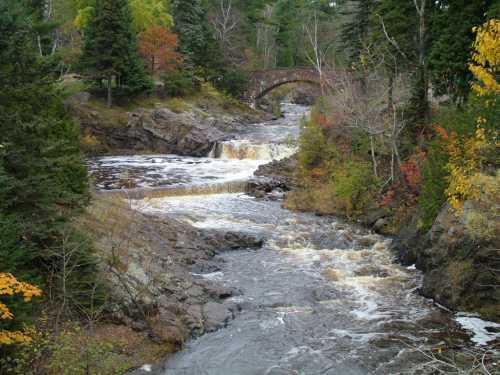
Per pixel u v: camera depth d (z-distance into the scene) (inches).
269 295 692.1
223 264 808.3
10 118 478.9
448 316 632.4
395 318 628.7
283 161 1520.7
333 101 1272.1
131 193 1183.6
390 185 1127.0
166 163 1692.9
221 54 2682.1
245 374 501.7
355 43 1918.1
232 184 1312.7
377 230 1023.0
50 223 523.2
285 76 2687.0
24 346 418.9
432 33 1321.4
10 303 406.6
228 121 2279.8
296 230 1001.5
